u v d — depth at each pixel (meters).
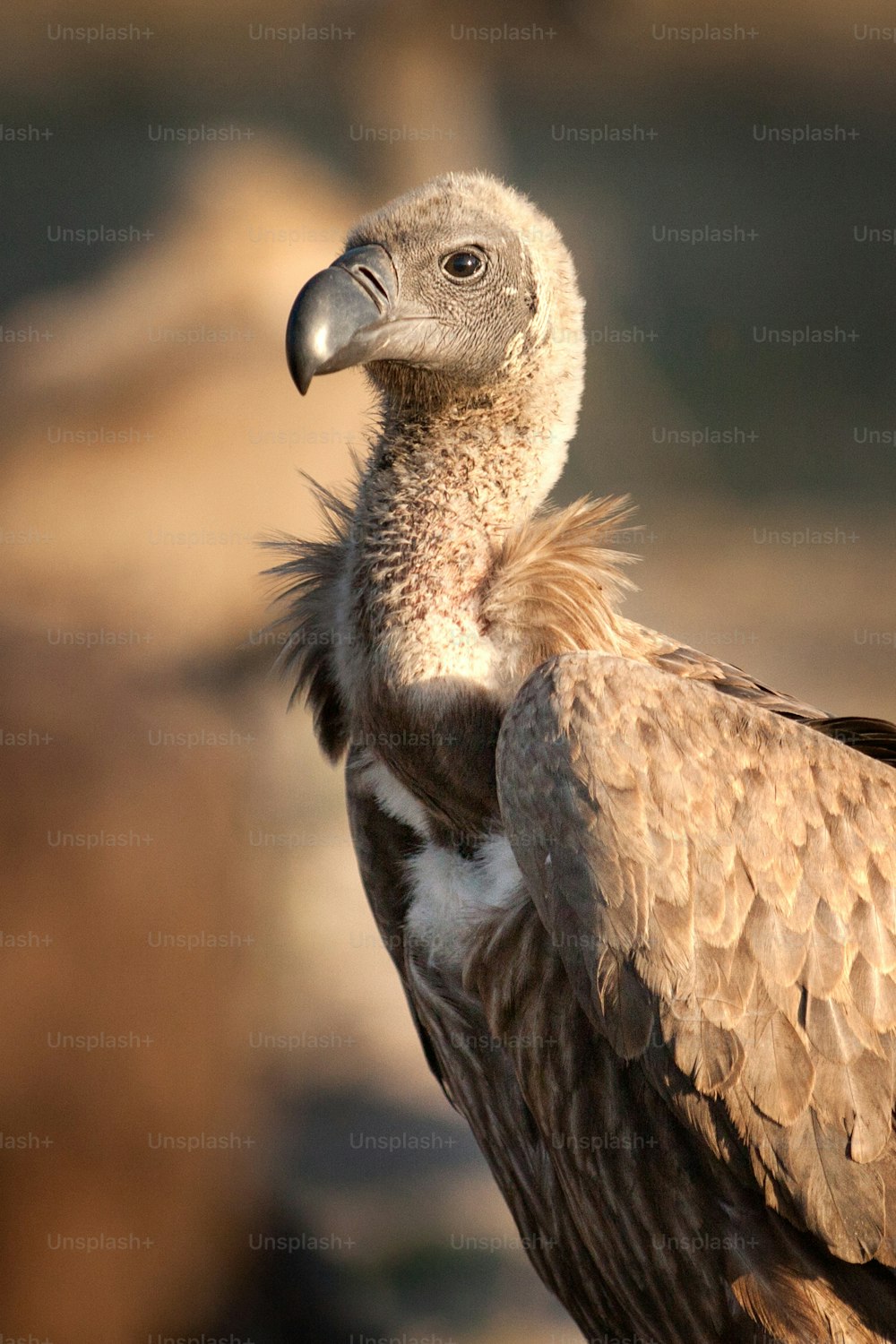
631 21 22.70
